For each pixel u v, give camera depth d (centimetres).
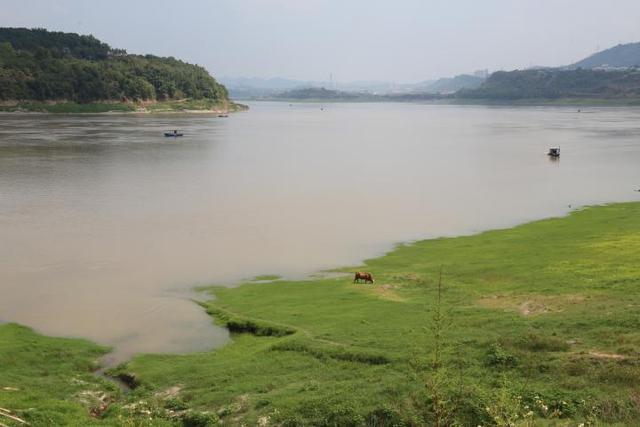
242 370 2708
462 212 6531
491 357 2562
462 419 2081
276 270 4466
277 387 2509
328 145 14238
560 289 3556
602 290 3472
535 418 2100
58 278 4259
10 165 9581
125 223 5909
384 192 7838
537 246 4781
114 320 3506
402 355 2666
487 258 4503
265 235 5522
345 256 4822
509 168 10062
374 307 3422
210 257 4806
